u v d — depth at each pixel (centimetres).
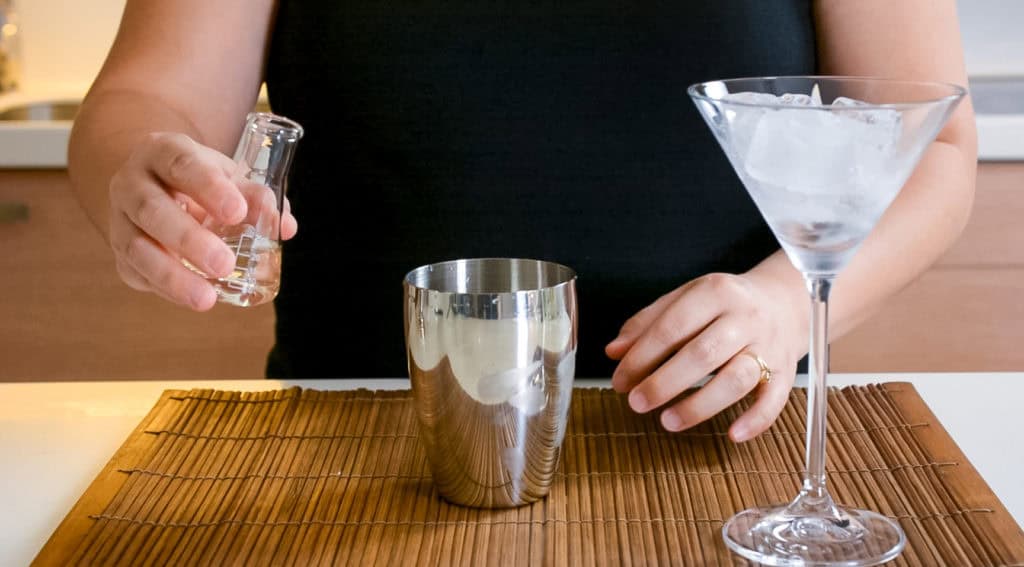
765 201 76
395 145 114
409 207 115
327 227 117
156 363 189
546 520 81
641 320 93
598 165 114
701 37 112
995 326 184
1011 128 173
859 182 73
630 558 77
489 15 112
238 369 189
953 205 105
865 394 96
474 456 81
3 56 230
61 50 235
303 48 114
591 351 117
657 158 114
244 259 84
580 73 112
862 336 186
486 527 80
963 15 224
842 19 111
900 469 86
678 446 90
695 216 115
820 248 76
